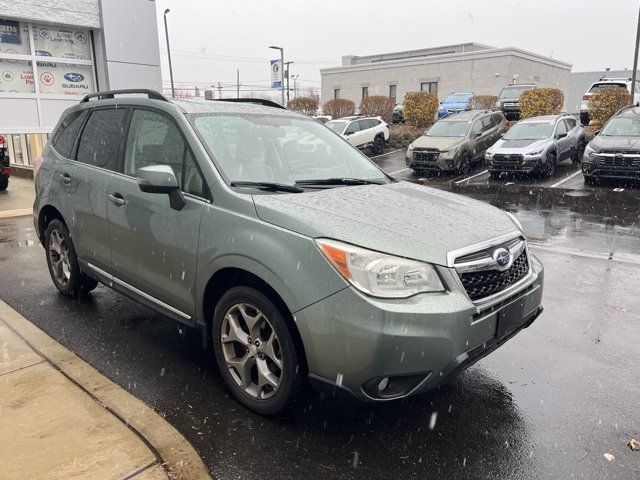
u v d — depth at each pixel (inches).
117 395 127.2
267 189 129.7
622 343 167.3
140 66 484.1
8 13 402.0
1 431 110.8
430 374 104.3
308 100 1374.3
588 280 235.1
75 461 102.0
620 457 110.2
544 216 395.5
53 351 149.3
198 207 128.5
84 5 441.7
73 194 173.6
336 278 103.3
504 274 118.0
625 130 513.3
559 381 142.4
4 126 425.1
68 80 455.2
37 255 261.3
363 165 166.1
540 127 609.3
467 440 115.3
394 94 1652.3
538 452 111.6
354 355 101.7
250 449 110.5
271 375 118.9
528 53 1477.6
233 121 148.1
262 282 117.6
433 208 130.0
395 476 103.4
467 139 643.5
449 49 1715.1
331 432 117.3
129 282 154.9
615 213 401.7
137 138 153.9
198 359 150.9
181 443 109.5
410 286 103.6
